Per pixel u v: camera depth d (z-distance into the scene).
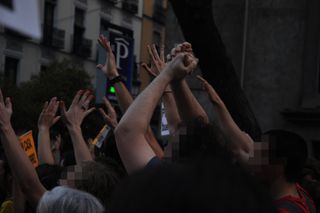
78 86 25.95
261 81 11.82
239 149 3.30
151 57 4.06
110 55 4.02
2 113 3.51
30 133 5.50
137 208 1.00
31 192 3.46
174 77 2.57
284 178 3.12
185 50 3.23
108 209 1.11
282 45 11.80
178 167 1.06
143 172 1.05
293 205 2.96
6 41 28.73
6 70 29.19
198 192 0.99
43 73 26.53
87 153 4.24
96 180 3.12
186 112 3.19
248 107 7.40
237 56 12.01
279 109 11.73
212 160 1.09
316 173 5.16
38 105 24.81
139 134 2.39
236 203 0.99
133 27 38.97
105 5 35.94
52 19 31.72
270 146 3.12
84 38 34.12
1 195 5.16
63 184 3.22
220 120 3.38
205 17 7.18
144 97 2.48
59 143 6.61
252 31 11.87
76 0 33.34
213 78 7.36
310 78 11.67
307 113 11.35
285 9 11.80
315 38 11.69
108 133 4.83
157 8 41.41
